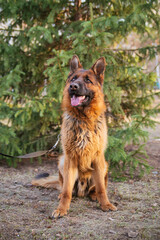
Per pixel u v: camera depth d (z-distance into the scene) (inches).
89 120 144.0
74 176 150.5
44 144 265.9
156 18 232.7
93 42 215.9
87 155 146.4
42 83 293.9
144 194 170.4
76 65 160.1
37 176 189.5
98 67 153.8
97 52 223.0
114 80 248.7
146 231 114.9
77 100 137.9
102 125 150.1
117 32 248.4
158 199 160.2
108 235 112.0
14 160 248.5
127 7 270.1
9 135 240.1
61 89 209.0
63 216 134.0
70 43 277.4
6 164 259.4
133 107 279.4
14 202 154.4
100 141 147.3
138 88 270.2
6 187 185.5
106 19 211.2
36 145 264.7
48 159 277.4
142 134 201.2
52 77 210.5
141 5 224.8
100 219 130.4
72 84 134.1
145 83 251.8
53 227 120.7
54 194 173.6
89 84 144.3
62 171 161.9
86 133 143.9
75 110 144.3
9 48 255.0
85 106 143.5
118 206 150.4
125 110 285.9
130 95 284.0
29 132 269.7
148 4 222.4
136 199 161.8
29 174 224.8
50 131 281.0
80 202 159.0
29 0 254.5
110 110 281.6
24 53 272.2
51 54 287.9
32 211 141.5
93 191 168.7
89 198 167.5
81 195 169.3
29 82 290.4
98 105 147.0
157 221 126.4
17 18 273.0
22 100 277.0
